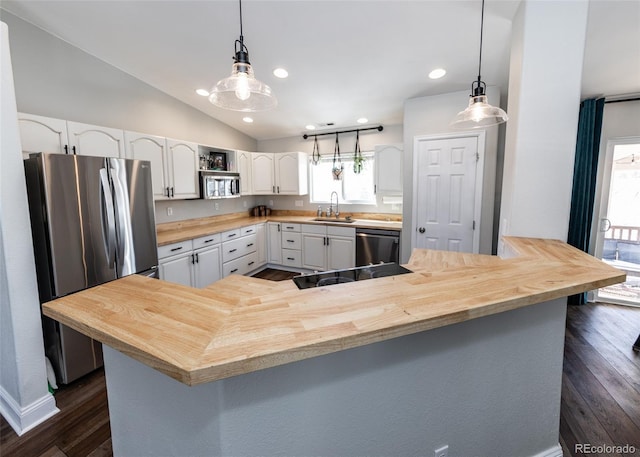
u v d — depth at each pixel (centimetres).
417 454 111
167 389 92
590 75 254
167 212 360
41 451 157
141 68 298
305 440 91
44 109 244
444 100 320
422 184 339
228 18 219
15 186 163
